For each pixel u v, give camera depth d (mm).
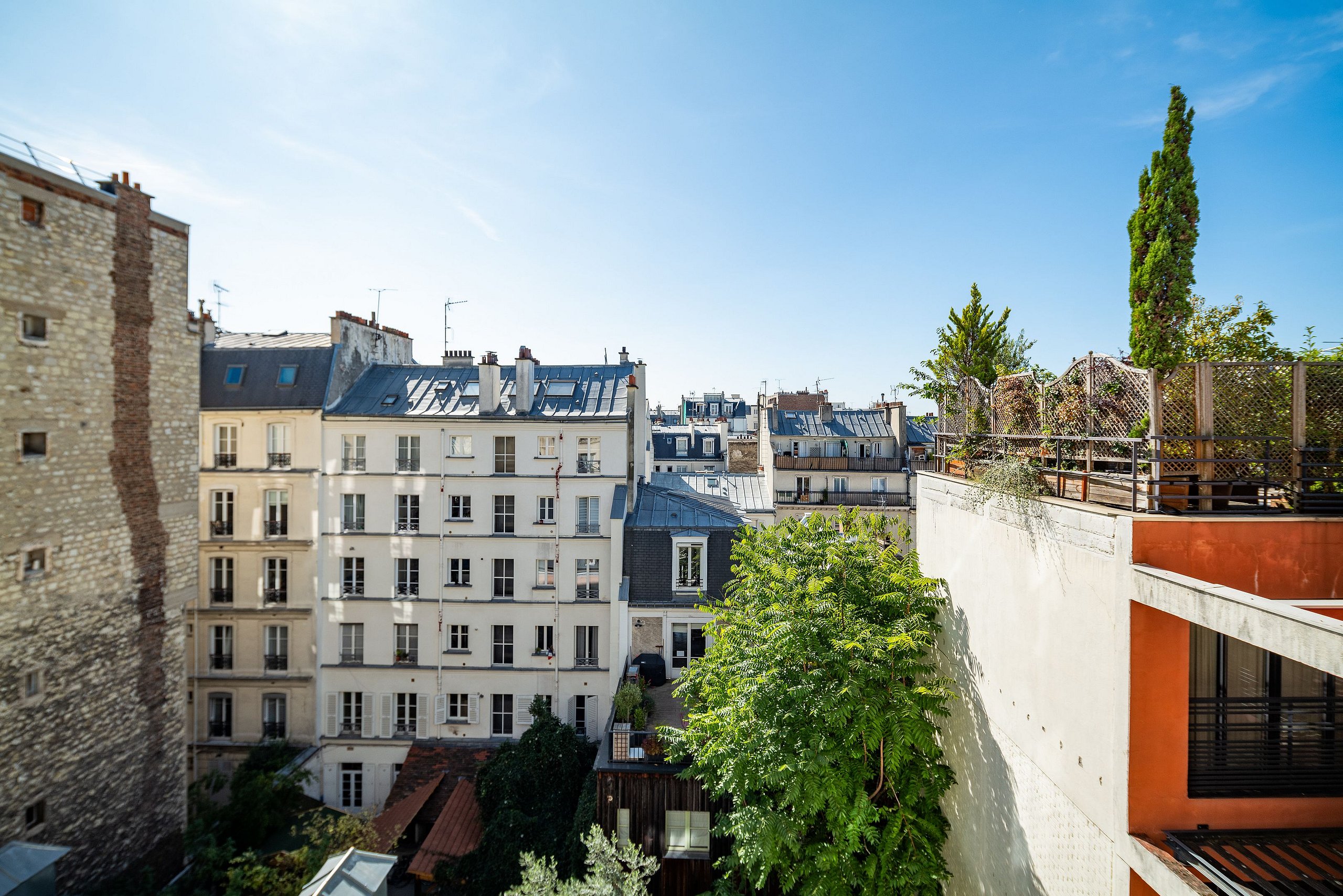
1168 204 10648
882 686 12750
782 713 12297
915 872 12273
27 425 16188
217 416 27375
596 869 14055
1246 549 7887
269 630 27484
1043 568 10031
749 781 13320
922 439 53469
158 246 19875
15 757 15773
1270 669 8875
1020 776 10672
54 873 15141
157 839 19562
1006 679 11242
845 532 15867
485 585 27094
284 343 31734
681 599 26219
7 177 15789
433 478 27125
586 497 27203
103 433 18109
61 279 17016
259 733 27172
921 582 13961
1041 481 10758
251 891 18984
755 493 38750
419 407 28141
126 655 18688
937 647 14492
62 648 16953
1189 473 8695
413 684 27047
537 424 27062
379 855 12531
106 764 18047
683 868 17969
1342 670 5309
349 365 29406
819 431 50844
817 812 12836
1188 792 8016
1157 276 10680
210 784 24484
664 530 26844
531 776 23031
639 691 21594
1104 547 8422
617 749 18781
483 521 27156
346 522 27438
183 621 20625
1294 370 8695
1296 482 8516
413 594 27281
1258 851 7582
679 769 18156
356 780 27172
